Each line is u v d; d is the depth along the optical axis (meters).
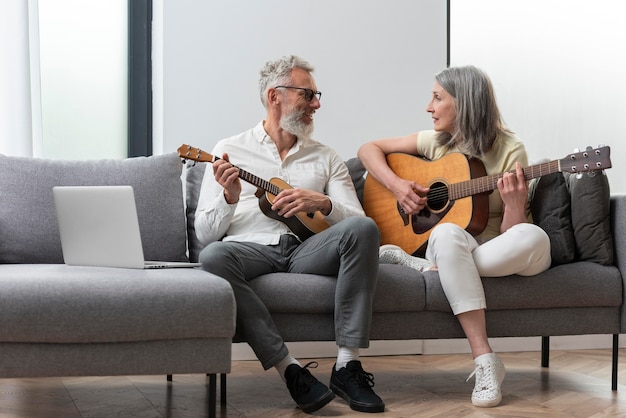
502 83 4.05
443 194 2.90
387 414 2.38
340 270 2.49
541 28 4.09
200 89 3.59
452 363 3.41
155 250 2.77
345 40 3.77
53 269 2.29
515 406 2.51
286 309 2.53
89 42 3.74
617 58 4.16
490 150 2.94
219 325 2.08
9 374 2.01
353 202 2.90
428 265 2.79
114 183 2.79
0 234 2.68
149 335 2.04
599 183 2.82
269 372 3.16
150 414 2.37
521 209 2.73
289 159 2.90
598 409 2.49
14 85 3.28
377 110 3.81
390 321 2.64
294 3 3.71
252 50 3.65
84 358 2.03
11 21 3.28
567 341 3.83
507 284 2.70
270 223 2.76
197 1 3.59
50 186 2.75
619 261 2.81
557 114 4.11
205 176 2.84
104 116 3.76
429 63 3.89
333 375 2.49
